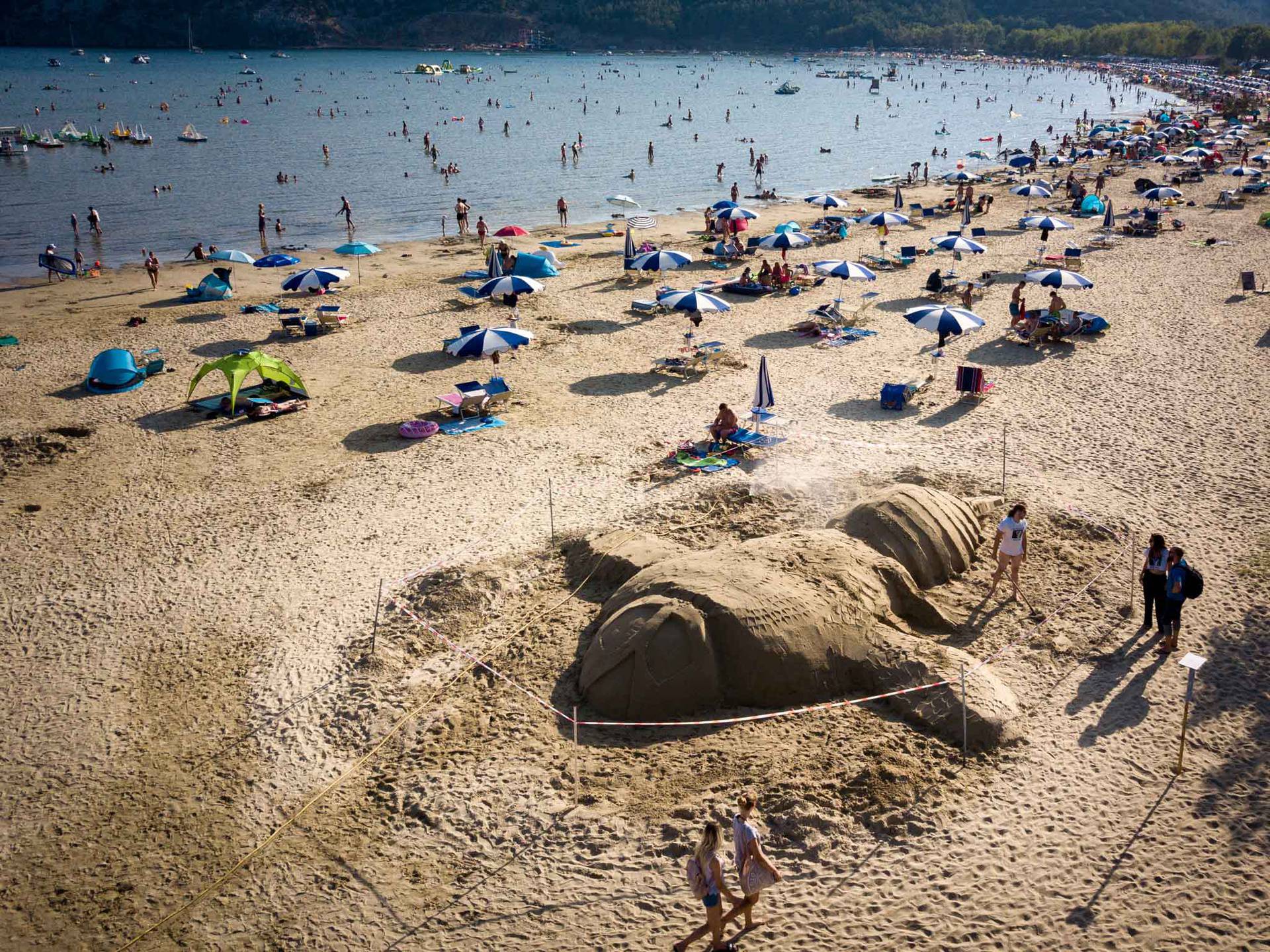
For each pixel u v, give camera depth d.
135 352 30.36
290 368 26.22
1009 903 10.12
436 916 10.21
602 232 52.09
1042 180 68.44
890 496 16.84
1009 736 12.48
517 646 14.94
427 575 16.95
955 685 12.98
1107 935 9.71
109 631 15.77
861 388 26.25
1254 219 48.94
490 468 21.67
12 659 15.09
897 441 22.50
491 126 112.19
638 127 113.81
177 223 54.97
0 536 18.97
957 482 20.05
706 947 9.72
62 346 31.03
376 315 34.62
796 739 12.55
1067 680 13.81
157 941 10.03
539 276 37.12
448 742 12.91
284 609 16.27
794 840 10.94
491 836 11.26
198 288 37.41
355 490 20.72
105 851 11.25
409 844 11.21
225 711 13.73
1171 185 60.94
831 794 11.54
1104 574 16.56
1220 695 13.40
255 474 21.67
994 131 116.94
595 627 15.05
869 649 13.84
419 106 136.62
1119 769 12.02
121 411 25.58
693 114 130.12
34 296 38.19
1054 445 22.08
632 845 11.00
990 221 52.19
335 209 60.03
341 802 11.92
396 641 15.14
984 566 16.88
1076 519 18.39
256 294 38.12
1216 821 11.16
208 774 12.48
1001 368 27.50
